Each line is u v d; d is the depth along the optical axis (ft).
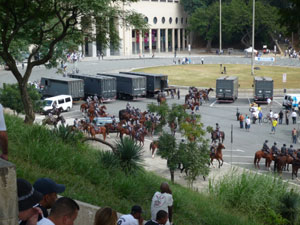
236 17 421.59
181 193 55.36
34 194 13.84
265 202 66.23
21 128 46.65
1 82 255.50
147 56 421.59
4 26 77.71
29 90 143.23
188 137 92.89
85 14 84.74
